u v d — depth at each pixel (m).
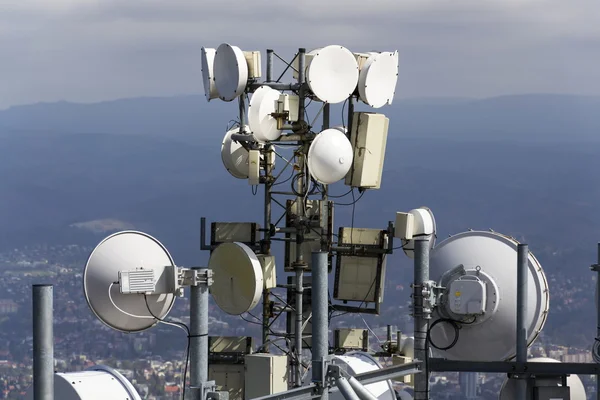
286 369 33.16
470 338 29.47
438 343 29.84
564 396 28.30
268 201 34.81
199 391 20.83
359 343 35.50
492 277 29.33
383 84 33.56
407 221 33.81
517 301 28.27
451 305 29.23
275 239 34.66
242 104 34.91
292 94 33.69
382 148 33.66
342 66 32.84
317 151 32.22
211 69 35.53
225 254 32.72
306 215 34.28
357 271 34.41
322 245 34.25
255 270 32.28
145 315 22.19
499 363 28.23
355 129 33.38
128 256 22.25
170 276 21.98
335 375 22.55
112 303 22.16
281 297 34.62
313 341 22.61
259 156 35.09
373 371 25.48
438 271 29.75
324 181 32.59
